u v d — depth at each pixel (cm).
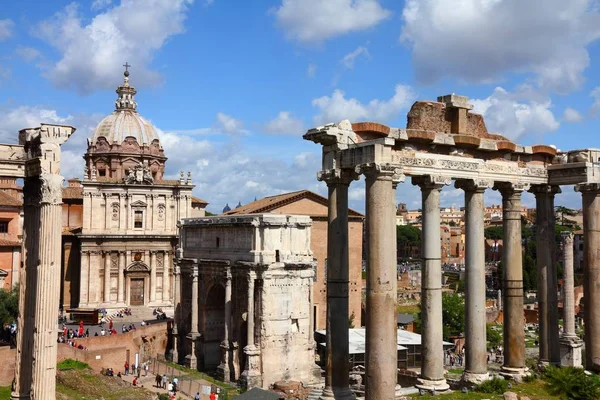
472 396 3175
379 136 3119
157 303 10850
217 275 8438
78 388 6094
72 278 10812
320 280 11288
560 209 17200
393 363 2859
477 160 3450
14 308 7219
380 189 2877
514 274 3628
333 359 3058
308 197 11444
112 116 11812
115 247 10575
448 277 18062
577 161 3788
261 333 7688
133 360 8081
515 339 3600
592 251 3703
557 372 3475
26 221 3462
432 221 3275
